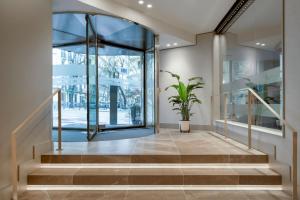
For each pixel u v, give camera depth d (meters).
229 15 5.27
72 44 6.46
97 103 5.89
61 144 4.11
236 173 3.06
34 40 3.21
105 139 4.95
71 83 6.59
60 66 6.66
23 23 2.96
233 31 5.60
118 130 6.76
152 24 5.47
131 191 2.93
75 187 3.00
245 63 4.82
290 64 2.89
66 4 4.14
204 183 3.01
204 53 6.68
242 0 4.57
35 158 3.18
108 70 6.95
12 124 2.73
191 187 3.01
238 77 5.13
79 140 4.80
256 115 4.11
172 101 6.57
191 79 6.43
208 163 3.37
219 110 6.44
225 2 4.71
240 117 4.93
